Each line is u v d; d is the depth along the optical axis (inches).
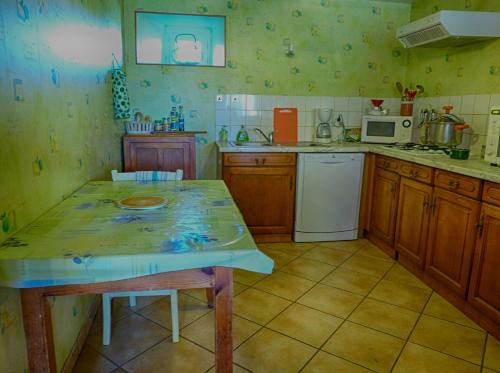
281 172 129.6
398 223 116.7
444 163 93.3
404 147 127.9
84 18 79.0
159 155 125.0
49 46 58.9
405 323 84.4
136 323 82.9
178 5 135.5
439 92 134.4
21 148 48.9
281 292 97.9
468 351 74.7
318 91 149.9
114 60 113.3
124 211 59.0
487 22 106.4
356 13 146.9
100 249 43.6
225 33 139.9
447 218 93.3
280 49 144.3
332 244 133.8
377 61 151.9
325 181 131.5
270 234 134.4
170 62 138.5
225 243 46.0
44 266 41.1
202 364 69.8
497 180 76.1
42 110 56.1
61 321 61.8
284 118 148.9
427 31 115.6
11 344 43.9
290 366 69.7
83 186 77.2
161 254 42.7
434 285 100.1
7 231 45.5
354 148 131.2
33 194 53.0
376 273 110.2
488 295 80.2
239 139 143.5
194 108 143.0
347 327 82.4
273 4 141.0
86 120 80.7
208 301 89.7
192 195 70.3
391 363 70.9
